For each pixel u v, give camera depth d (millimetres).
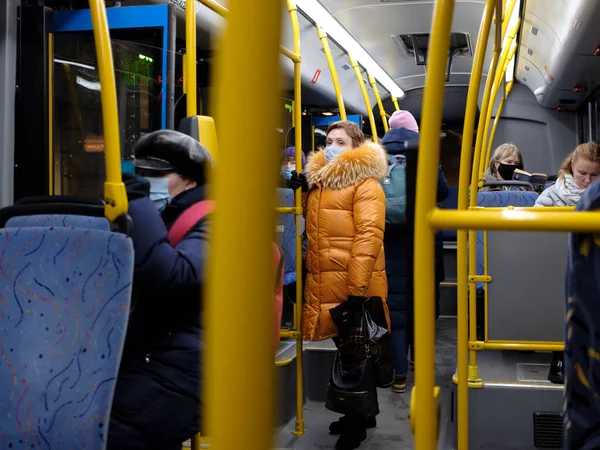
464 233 2305
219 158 544
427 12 7793
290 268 4613
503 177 5957
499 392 3314
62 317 1801
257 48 526
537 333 3510
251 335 539
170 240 2121
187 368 2033
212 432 553
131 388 2008
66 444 1732
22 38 3715
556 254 3533
